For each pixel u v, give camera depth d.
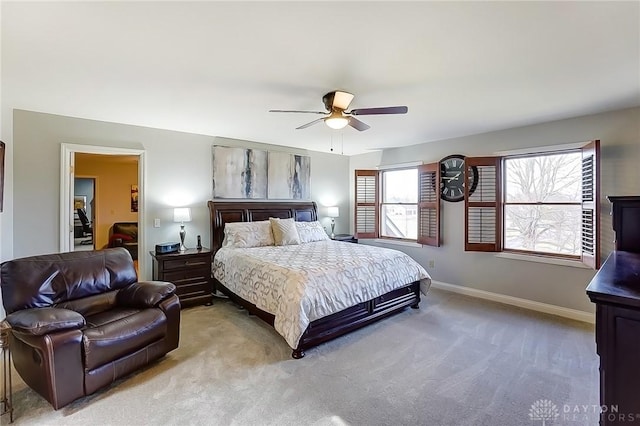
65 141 3.60
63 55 2.15
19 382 2.32
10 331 2.14
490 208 4.32
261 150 5.23
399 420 1.92
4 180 3.15
